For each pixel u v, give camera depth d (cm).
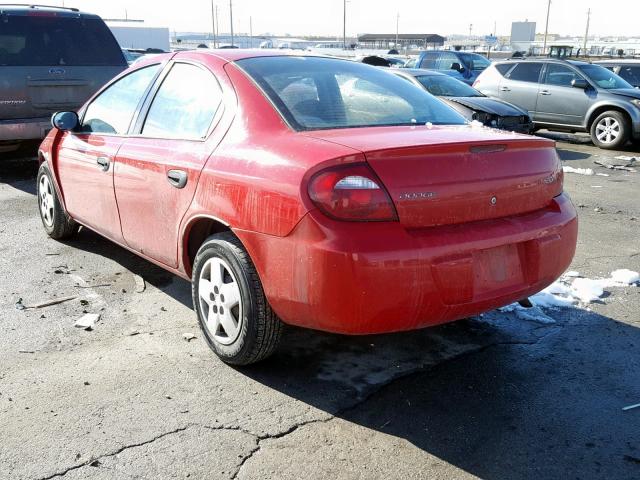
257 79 348
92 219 472
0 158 998
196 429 287
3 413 297
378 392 321
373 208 274
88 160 456
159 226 381
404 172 281
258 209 297
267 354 330
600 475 260
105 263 509
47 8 836
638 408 308
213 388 322
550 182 335
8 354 354
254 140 320
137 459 266
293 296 288
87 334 381
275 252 291
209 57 379
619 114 1227
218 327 344
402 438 283
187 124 371
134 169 396
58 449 272
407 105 373
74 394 314
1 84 770
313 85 358
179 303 430
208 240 338
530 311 421
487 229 301
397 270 273
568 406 310
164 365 345
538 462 267
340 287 272
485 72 1449
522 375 339
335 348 368
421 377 337
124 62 883
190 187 344
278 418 297
